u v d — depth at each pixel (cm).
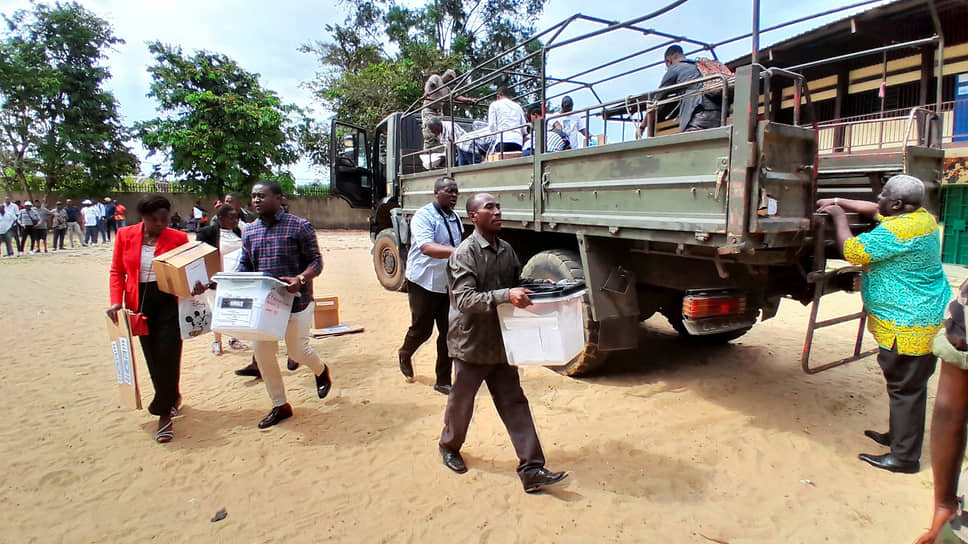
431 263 407
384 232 862
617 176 376
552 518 262
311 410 394
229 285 328
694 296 371
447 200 412
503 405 293
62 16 2427
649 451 327
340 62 2670
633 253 425
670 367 486
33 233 1475
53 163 2403
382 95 2322
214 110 2348
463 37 2556
